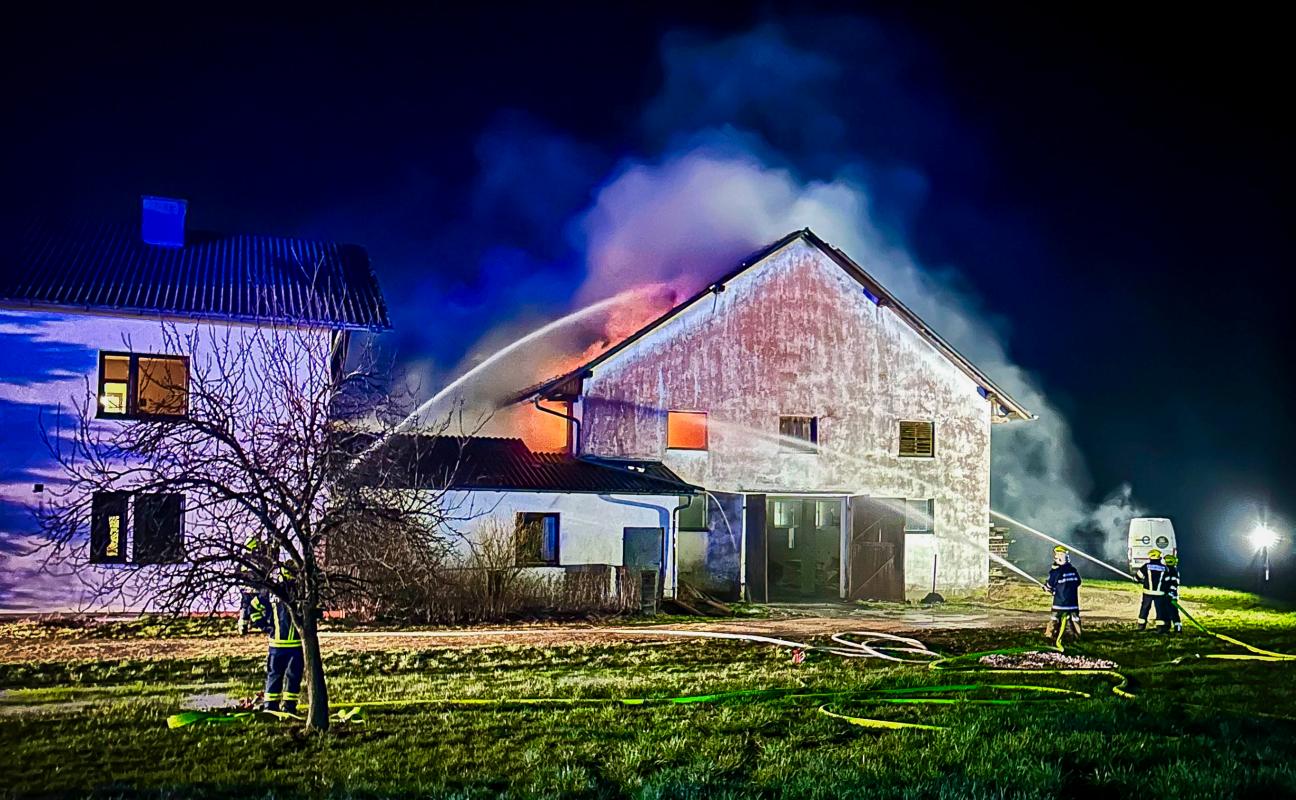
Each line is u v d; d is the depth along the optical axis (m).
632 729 10.66
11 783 8.77
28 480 19.44
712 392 26.73
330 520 10.80
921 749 9.55
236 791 8.48
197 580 10.59
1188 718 11.12
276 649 11.54
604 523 23.83
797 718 11.23
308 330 20.47
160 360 20.41
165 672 14.28
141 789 8.55
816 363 27.84
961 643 18.41
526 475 23.73
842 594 27.91
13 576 19.27
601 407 25.73
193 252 23.81
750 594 26.31
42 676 13.95
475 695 12.74
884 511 27.78
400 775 8.95
